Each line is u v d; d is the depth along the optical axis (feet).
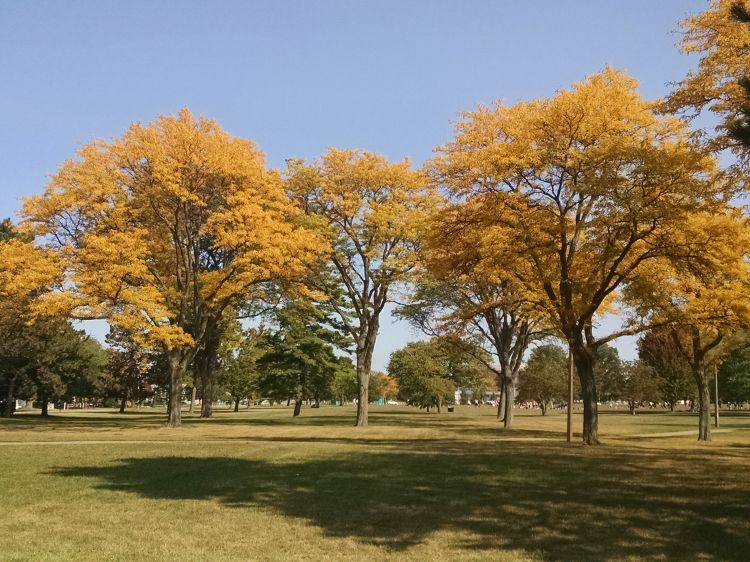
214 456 58.29
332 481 42.63
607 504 34.55
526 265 77.30
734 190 51.88
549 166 67.56
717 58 47.80
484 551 25.12
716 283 73.41
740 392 206.69
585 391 76.74
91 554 24.36
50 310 97.40
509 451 64.64
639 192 60.64
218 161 101.40
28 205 101.45
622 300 85.15
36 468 48.70
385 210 112.47
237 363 262.26
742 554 24.44
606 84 70.38
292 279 110.73
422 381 237.25
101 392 221.87
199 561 23.63
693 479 43.78
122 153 100.94
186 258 115.24
